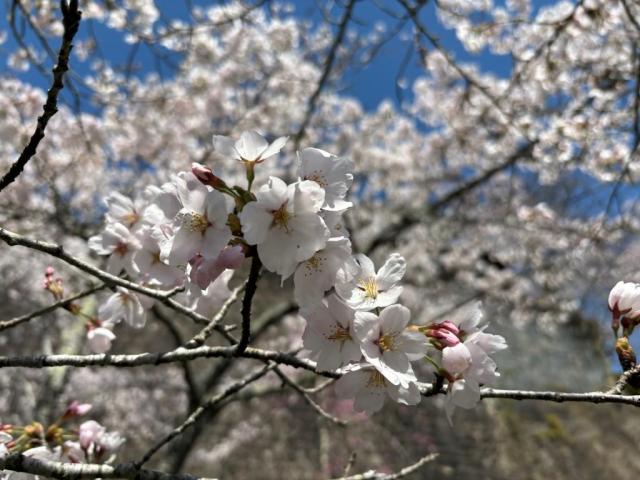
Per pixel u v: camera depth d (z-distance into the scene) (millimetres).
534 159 6832
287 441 9289
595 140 5836
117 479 1653
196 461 9109
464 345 1475
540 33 5750
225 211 1345
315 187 1308
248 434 9469
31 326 7840
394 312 1419
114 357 1769
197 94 7145
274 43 7020
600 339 12586
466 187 8508
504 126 6824
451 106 7910
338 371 1562
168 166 7379
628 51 5727
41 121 1400
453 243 10578
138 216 2119
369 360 1354
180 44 5273
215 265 1351
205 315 2172
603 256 10211
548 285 10242
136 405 9070
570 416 10281
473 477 8039
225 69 7160
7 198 5750
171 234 1424
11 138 5766
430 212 8945
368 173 9906
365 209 10008
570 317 12219
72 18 1255
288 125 8016
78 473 1601
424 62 4391
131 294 2205
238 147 1424
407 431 8867
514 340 11805
